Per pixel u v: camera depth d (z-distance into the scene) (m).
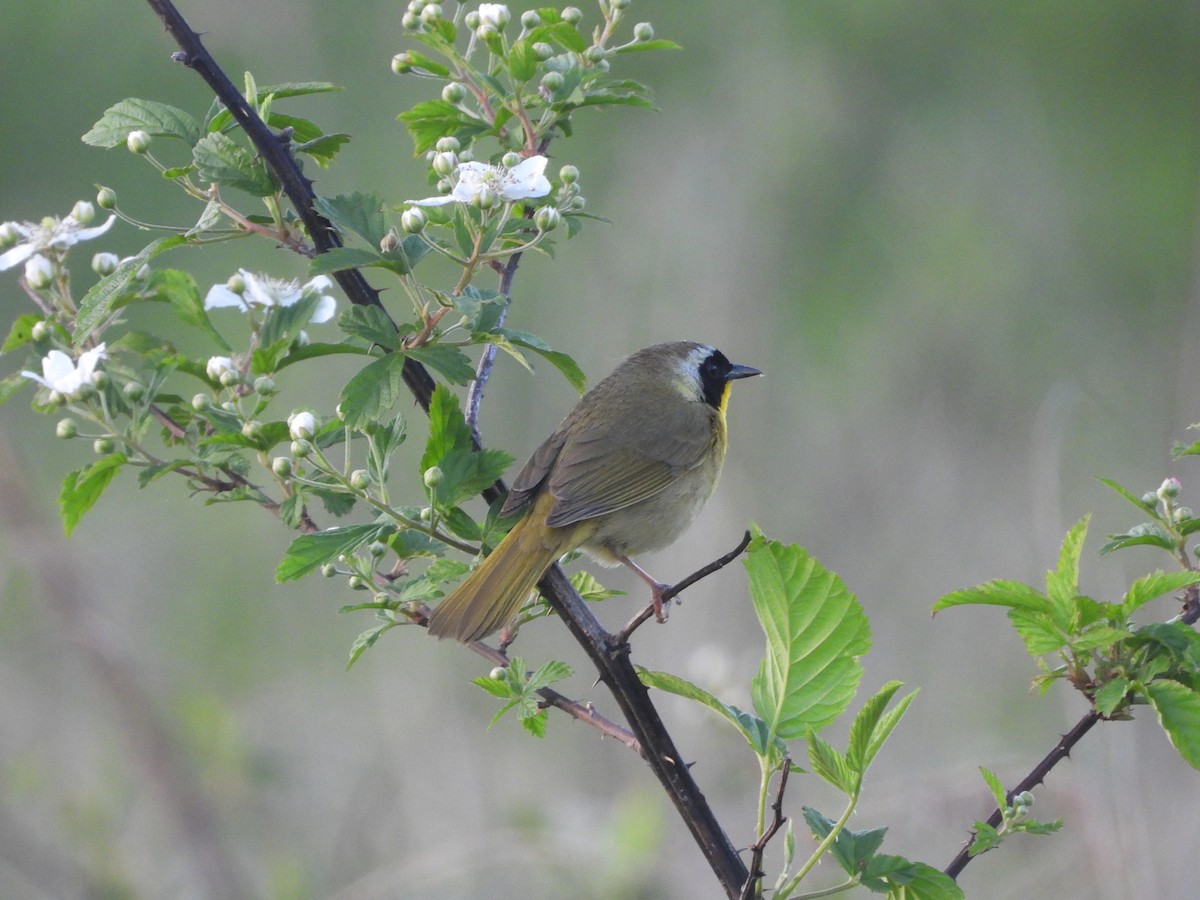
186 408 5.82
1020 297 20.30
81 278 18.73
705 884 10.38
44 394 5.70
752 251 19.22
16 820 10.38
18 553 10.12
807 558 4.85
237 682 14.35
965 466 17.59
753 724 5.00
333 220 5.29
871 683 14.15
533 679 5.23
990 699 13.71
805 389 18.81
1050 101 21.23
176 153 19.38
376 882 9.52
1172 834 8.87
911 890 4.81
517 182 5.39
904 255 20.31
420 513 5.32
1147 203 20.73
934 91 21.03
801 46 20.56
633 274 18.80
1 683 12.30
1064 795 9.00
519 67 6.12
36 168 19.72
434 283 16.00
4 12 19.66
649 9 20.61
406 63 6.34
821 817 5.02
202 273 18.62
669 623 14.23
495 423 17.36
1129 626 4.89
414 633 14.35
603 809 11.65
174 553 16.28
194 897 9.66
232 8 19.58
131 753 9.87
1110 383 19.36
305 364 16.86
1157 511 5.14
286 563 5.12
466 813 11.49
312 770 12.27
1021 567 15.50
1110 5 20.81
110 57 19.84
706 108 20.48
